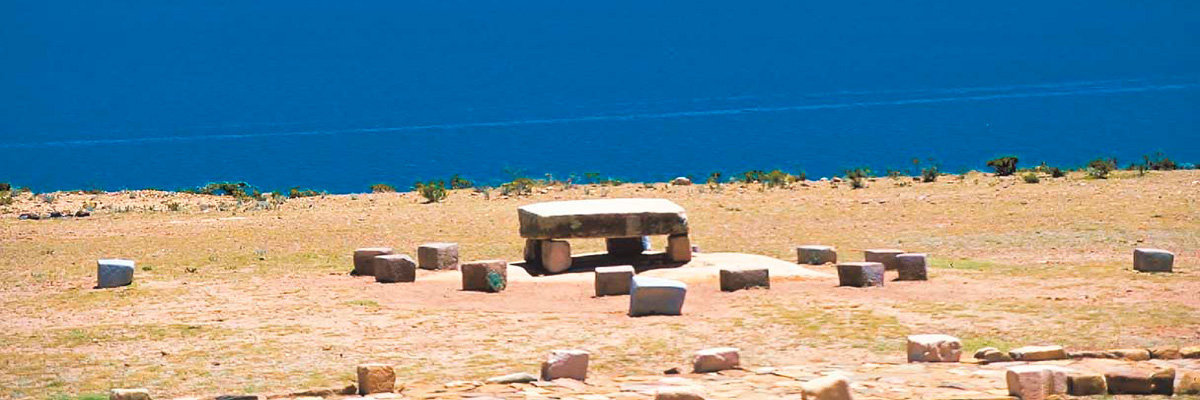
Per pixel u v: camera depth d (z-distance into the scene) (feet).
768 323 106.93
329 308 117.60
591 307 115.85
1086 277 128.16
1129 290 119.55
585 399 79.30
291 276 137.28
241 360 97.04
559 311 114.32
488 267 124.77
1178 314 106.83
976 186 215.51
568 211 135.13
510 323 109.09
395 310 116.16
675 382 84.84
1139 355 89.86
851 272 124.06
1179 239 152.97
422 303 119.34
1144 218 169.68
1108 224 166.09
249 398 82.12
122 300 124.36
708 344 99.30
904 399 77.36
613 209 135.74
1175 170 236.43
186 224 189.26
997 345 96.63
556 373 85.87
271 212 204.85
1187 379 78.02
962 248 153.28
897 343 98.17
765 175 245.24
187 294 126.82
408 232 175.32
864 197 204.44
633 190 226.79
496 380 85.05
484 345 100.58
